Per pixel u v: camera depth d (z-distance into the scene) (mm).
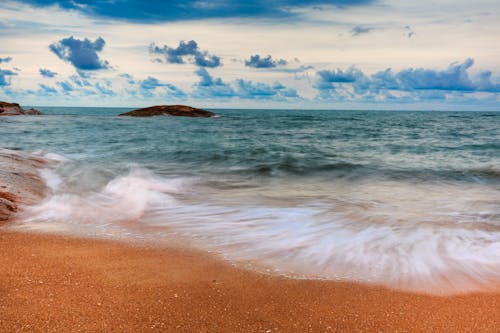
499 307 3609
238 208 7359
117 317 3258
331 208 7469
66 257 4562
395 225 6270
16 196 6973
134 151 17609
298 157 16312
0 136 23156
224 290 3850
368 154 17688
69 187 8547
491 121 64125
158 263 4496
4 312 3248
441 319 3398
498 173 12359
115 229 5828
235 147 20250
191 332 3094
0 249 4734
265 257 4773
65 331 3018
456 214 7121
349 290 3928
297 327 3229
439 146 21328
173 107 63969
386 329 3229
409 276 4281
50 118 50781
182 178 11008
